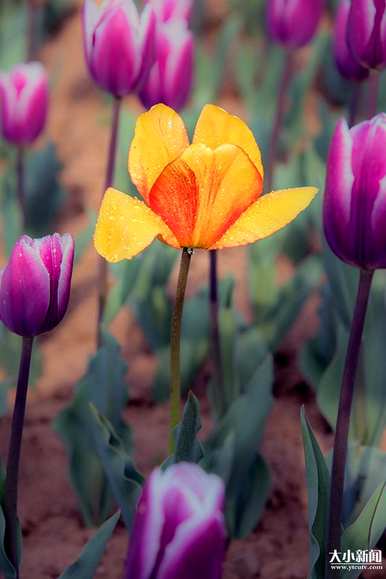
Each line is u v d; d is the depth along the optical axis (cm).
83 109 210
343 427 88
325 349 122
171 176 81
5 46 199
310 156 130
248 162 81
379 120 81
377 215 82
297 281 130
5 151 180
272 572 108
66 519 114
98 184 180
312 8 132
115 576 108
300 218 143
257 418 103
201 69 197
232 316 115
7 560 91
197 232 83
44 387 131
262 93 187
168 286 147
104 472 111
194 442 89
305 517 113
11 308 85
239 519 110
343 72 118
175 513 73
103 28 105
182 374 124
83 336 142
